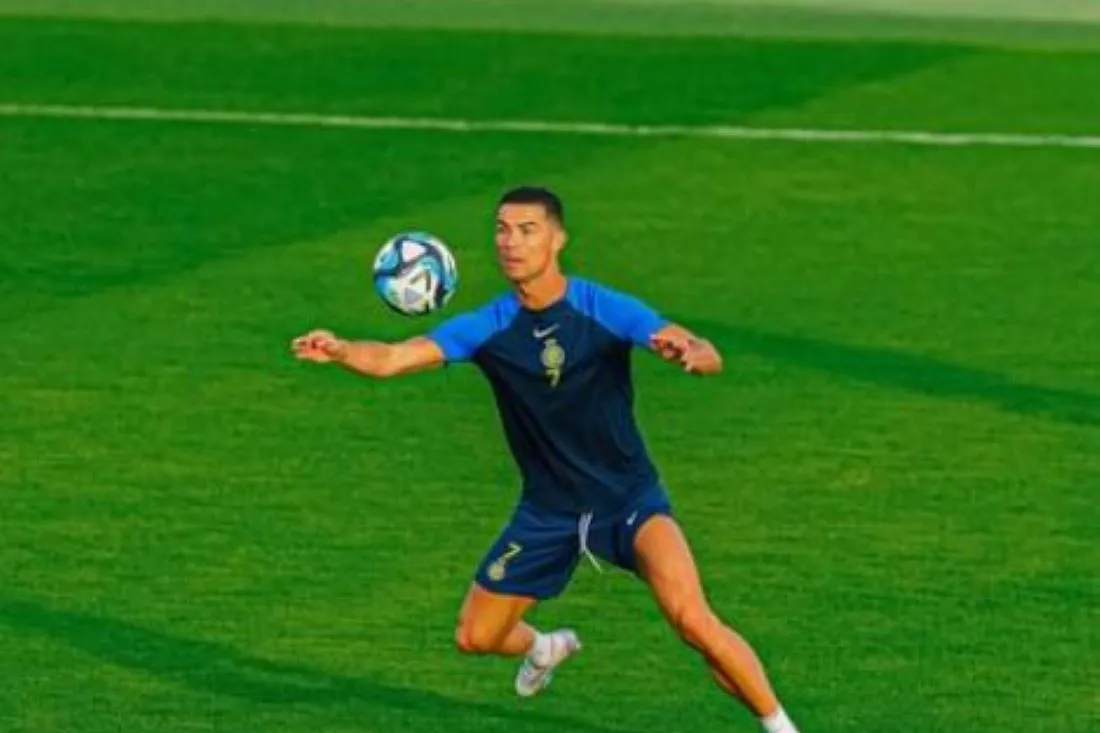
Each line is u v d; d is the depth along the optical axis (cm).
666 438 6588
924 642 5306
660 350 4369
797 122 9694
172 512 6044
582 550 4591
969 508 6088
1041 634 5344
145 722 4891
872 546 5844
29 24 10844
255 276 7975
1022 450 6494
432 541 5875
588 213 8662
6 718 4900
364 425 6669
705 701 5028
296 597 5538
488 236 8412
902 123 9694
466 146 9412
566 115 9769
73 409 6769
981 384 7038
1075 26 11169
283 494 6169
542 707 4994
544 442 4547
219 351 7262
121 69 10262
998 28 11094
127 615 5431
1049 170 9169
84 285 7875
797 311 7706
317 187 8931
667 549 4478
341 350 4431
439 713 4953
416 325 7569
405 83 10131
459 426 6669
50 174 9038
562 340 4472
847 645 5291
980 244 8375
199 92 10006
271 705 4978
